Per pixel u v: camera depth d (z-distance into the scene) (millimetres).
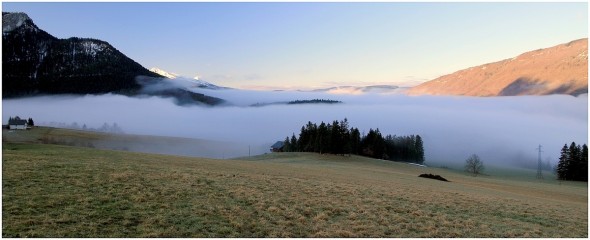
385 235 17625
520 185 66562
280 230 17188
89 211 17078
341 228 18125
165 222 16750
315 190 26547
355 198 24766
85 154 41188
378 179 44938
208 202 20406
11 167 23625
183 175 27062
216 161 52125
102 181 22438
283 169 47375
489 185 58688
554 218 24359
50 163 26500
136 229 15797
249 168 43625
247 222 17859
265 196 22891
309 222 18797
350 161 102688
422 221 20547
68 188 20219
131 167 29094
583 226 22859
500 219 22609
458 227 19891
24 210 16266
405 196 27359
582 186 84875
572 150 103688
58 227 15094
